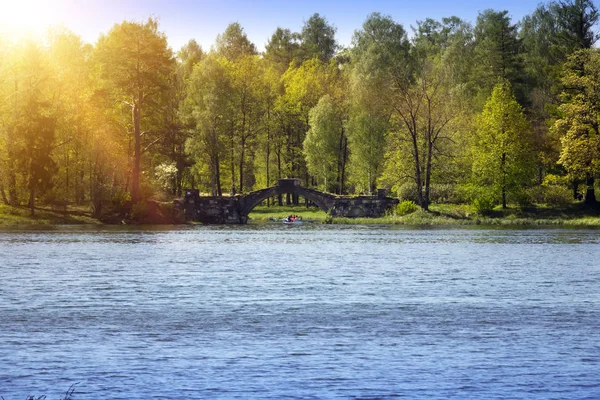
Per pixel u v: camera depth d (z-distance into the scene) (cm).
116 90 9050
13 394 1847
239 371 2047
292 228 8431
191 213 9369
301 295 3247
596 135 8606
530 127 9494
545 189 9456
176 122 9788
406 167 9869
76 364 2105
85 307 2944
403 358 2180
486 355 2214
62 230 7606
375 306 2980
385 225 8956
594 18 9869
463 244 5969
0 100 8506
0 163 8325
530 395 1864
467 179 9569
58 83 8888
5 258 4716
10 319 2700
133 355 2205
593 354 2223
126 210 9038
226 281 3691
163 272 4047
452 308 2936
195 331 2519
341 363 2128
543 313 2834
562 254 5072
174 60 9212
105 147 8919
